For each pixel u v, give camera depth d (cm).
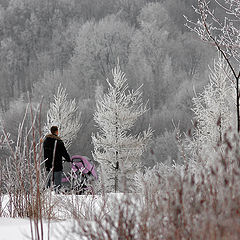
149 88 12125
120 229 437
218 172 420
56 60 16312
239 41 1036
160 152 6141
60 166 1341
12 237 565
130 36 14050
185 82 11562
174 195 427
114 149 3036
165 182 447
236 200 374
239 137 446
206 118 2219
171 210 418
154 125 8612
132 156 3052
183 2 16138
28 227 638
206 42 1053
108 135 3141
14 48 16362
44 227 631
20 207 794
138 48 13750
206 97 2378
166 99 12450
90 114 7662
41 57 16312
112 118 3105
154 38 13938
